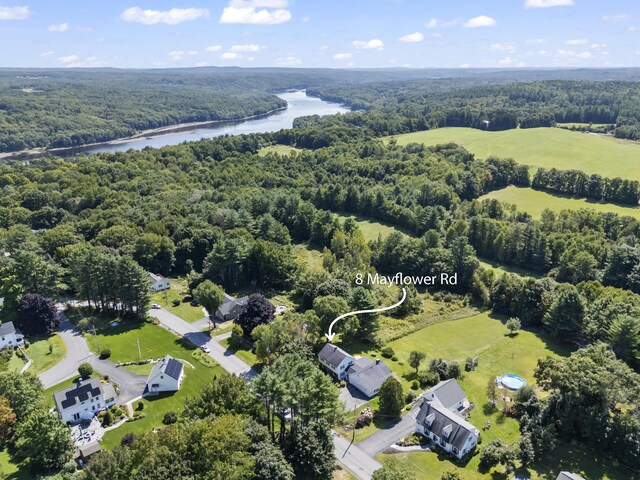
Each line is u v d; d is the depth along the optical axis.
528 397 79.62
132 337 104.06
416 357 90.12
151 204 173.88
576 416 72.94
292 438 64.31
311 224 164.88
